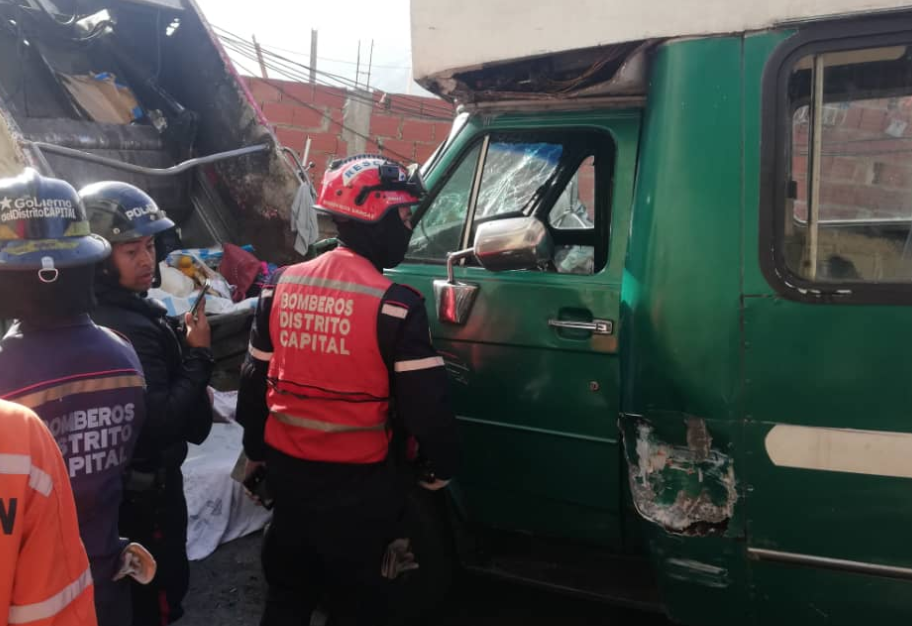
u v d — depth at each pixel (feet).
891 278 6.78
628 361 7.53
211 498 11.25
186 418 7.66
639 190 7.50
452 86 8.34
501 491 8.87
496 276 8.57
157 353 7.53
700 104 7.02
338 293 6.97
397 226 7.41
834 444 6.68
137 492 7.55
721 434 7.00
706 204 7.00
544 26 7.36
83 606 4.32
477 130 9.06
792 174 6.90
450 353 8.84
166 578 8.17
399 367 6.86
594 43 7.22
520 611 10.11
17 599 3.94
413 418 6.89
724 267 6.94
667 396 7.18
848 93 6.80
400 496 7.38
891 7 6.46
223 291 14.32
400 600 8.89
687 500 7.23
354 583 7.38
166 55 16.99
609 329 7.95
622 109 8.37
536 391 8.38
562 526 8.75
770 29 6.84
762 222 6.88
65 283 5.50
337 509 7.04
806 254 6.84
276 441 7.27
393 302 6.89
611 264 8.11
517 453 8.61
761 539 7.02
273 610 7.73
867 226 6.86
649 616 10.02
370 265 7.22
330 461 7.03
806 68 6.82
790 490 6.86
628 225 8.08
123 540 5.97
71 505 4.25
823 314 6.69
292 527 7.25
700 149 7.02
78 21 15.55
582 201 9.98
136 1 15.70
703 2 6.89
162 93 16.11
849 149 6.86
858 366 6.59
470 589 10.59
